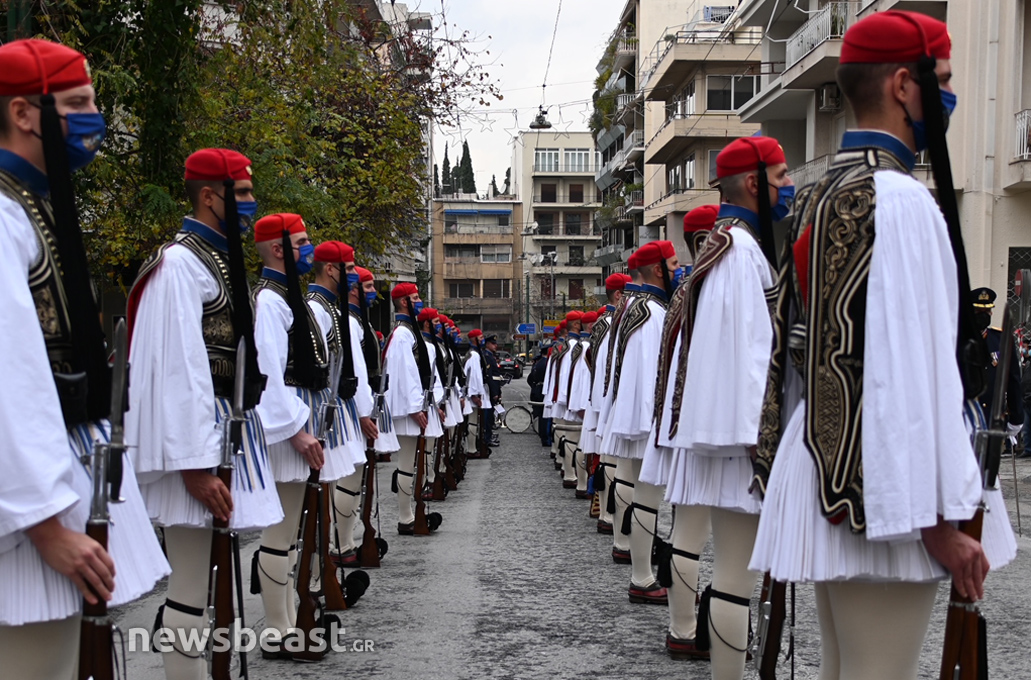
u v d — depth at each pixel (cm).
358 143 1555
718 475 427
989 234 1884
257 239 559
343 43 1270
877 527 235
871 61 259
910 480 234
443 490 1262
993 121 1875
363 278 801
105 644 259
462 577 782
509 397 4219
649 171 5141
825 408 252
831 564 253
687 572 547
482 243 8688
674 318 505
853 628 261
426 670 539
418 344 978
